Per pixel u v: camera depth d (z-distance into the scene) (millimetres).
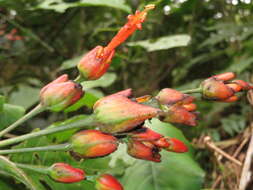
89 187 160
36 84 322
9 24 330
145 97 136
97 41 333
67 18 322
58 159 168
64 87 132
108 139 125
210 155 271
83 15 357
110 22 357
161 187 177
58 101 133
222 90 144
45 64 360
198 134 313
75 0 303
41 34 335
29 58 357
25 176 146
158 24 356
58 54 354
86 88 260
